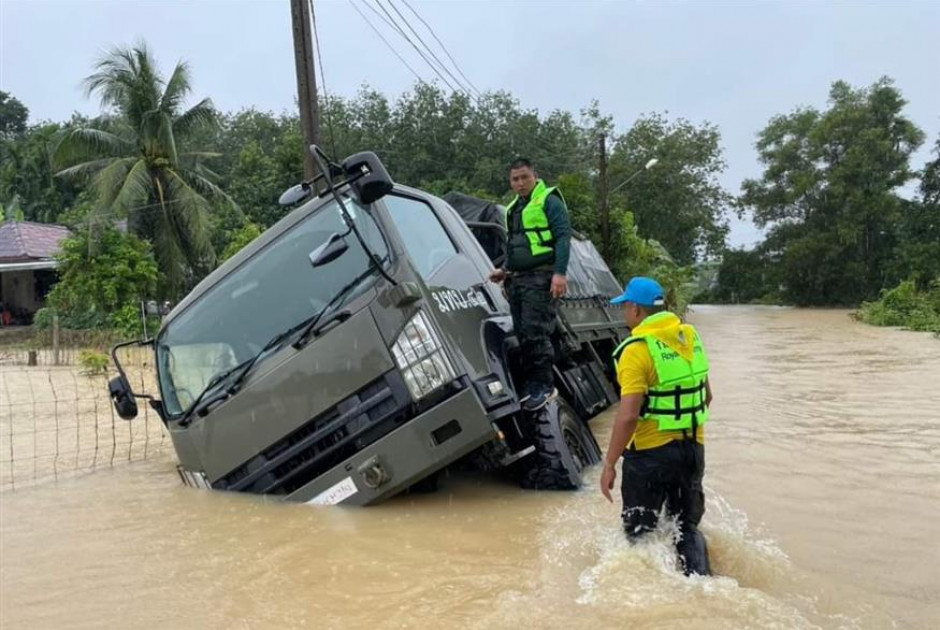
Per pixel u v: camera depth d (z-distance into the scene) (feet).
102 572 14.05
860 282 171.94
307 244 18.19
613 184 154.40
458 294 18.78
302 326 17.65
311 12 38.81
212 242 107.55
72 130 83.92
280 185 113.19
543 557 13.76
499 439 17.13
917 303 101.55
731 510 16.56
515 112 139.54
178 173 88.07
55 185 140.26
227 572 13.73
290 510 17.03
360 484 16.88
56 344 67.41
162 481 21.34
